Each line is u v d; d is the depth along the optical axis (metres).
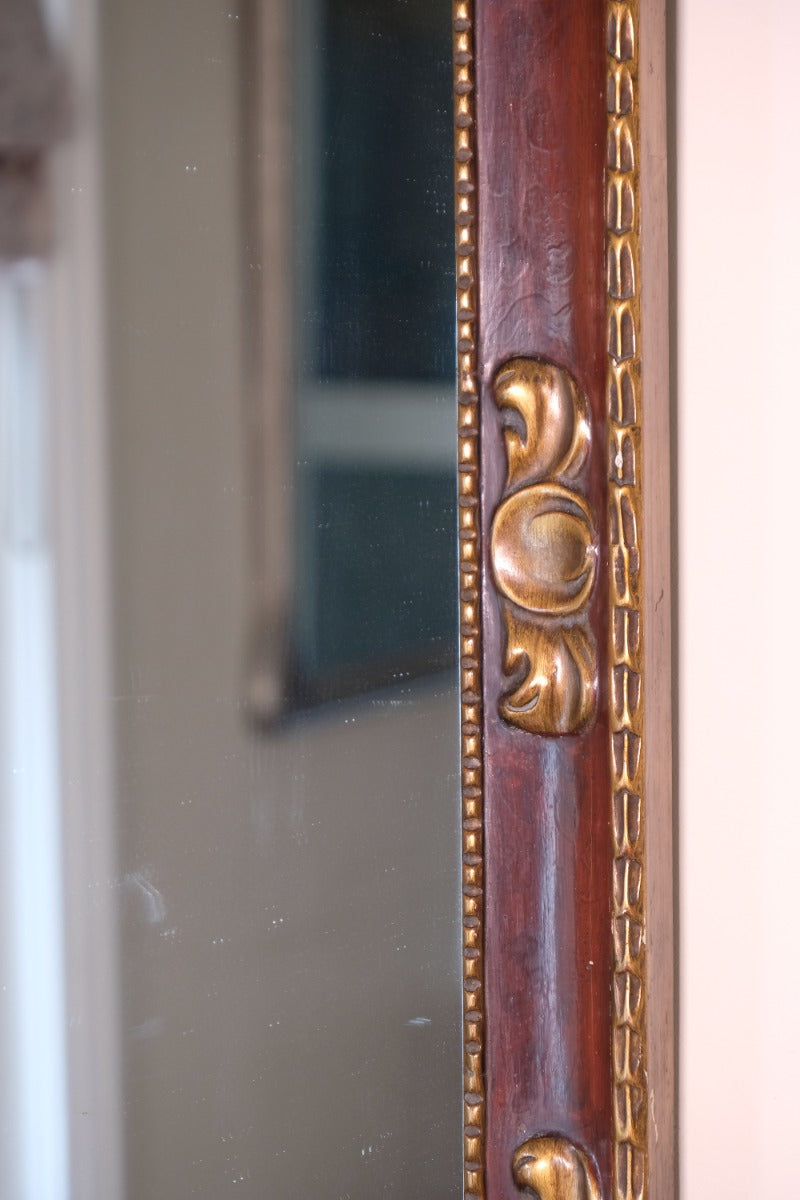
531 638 1.18
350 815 1.20
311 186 1.19
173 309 1.20
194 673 1.20
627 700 1.17
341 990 1.20
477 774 1.19
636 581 1.16
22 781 1.21
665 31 1.21
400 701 1.19
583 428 1.17
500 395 1.17
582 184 1.16
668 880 1.21
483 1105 1.19
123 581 1.20
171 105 1.19
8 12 1.19
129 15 1.19
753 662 1.23
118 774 1.21
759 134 1.22
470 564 1.18
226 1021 1.21
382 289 1.19
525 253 1.17
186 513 1.20
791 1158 1.24
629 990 1.17
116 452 1.20
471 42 1.17
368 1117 1.20
